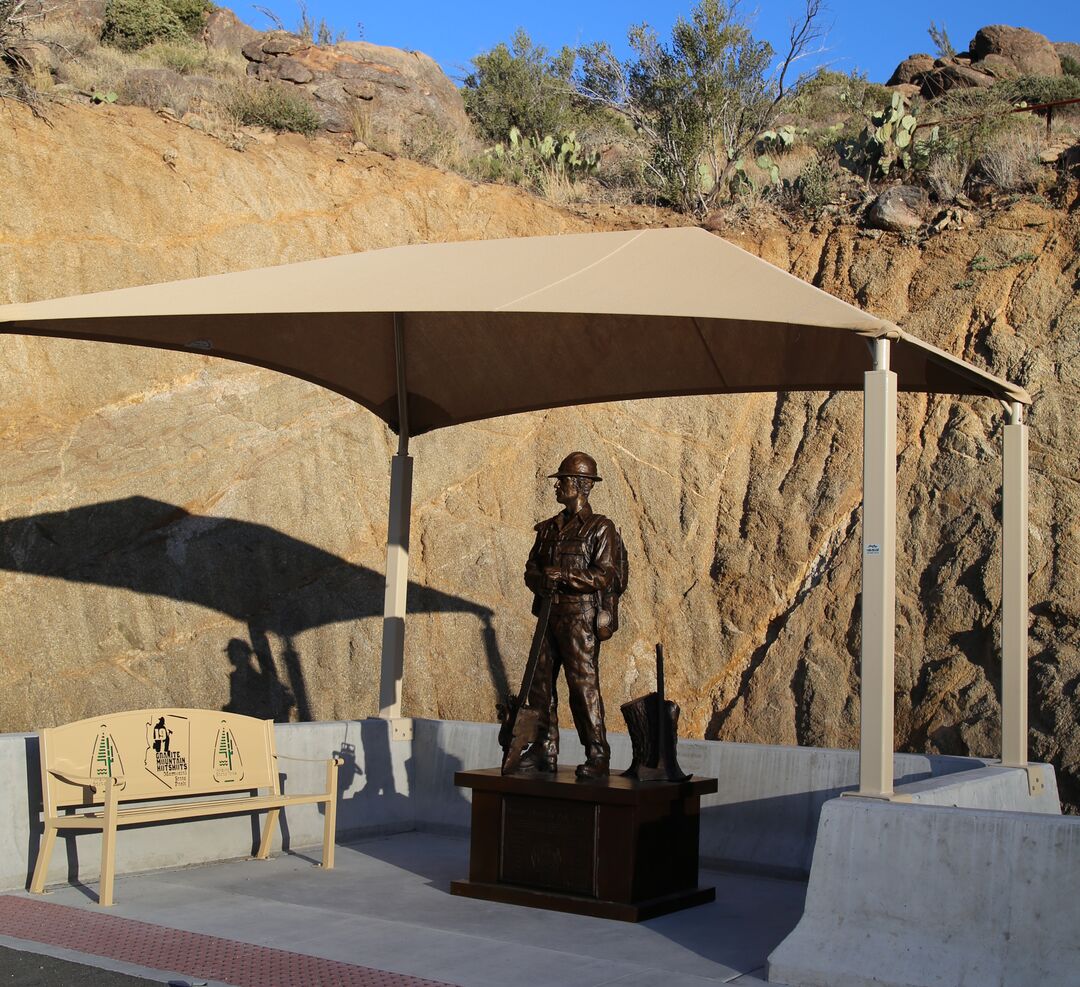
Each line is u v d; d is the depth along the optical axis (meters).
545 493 17.47
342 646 15.83
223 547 15.72
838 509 16.30
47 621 14.42
